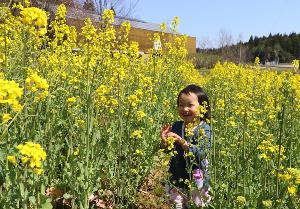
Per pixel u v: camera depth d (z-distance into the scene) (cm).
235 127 396
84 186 292
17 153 251
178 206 347
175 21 739
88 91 309
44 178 274
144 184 401
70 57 493
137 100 344
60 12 510
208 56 3253
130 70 534
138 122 418
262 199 282
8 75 348
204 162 338
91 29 376
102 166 362
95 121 330
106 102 355
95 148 318
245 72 988
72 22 1598
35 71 386
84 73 379
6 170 254
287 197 284
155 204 359
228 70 1026
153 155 398
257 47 6125
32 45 411
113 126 360
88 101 301
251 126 360
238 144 320
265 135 347
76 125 320
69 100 325
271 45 6644
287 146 404
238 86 832
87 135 295
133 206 345
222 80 550
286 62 6141
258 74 998
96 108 370
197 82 1196
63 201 323
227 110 484
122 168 358
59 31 543
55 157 328
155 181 409
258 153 350
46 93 250
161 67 692
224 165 328
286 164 381
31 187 256
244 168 295
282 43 6688
